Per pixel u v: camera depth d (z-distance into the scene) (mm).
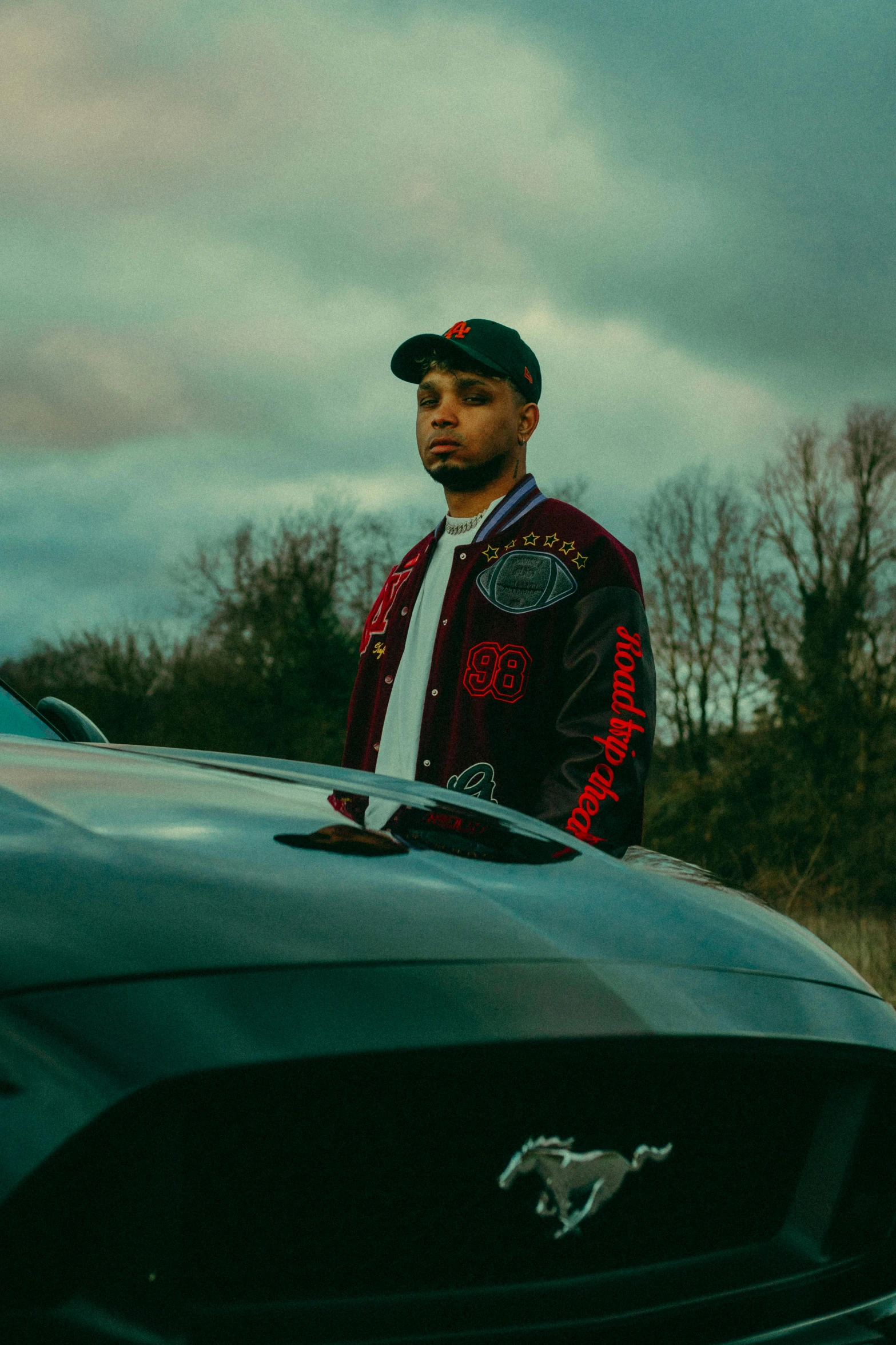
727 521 28906
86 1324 787
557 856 1379
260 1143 865
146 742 27203
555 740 2275
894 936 8773
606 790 2145
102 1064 807
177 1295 818
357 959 960
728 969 1157
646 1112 1021
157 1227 811
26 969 859
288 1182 871
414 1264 904
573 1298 948
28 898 942
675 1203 1031
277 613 27828
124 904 963
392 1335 876
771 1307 1044
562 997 999
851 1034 1145
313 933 987
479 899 1147
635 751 2184
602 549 2312
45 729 1943
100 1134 792
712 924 1254
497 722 2266
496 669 2285
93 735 1964
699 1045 1023
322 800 1450
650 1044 993
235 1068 828
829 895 10812
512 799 2262
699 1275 1019
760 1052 1060
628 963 1096
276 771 1691
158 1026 837
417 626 2420
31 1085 794
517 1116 953
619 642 2230
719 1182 1060
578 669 2238
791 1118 1119
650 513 29625
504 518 2418
